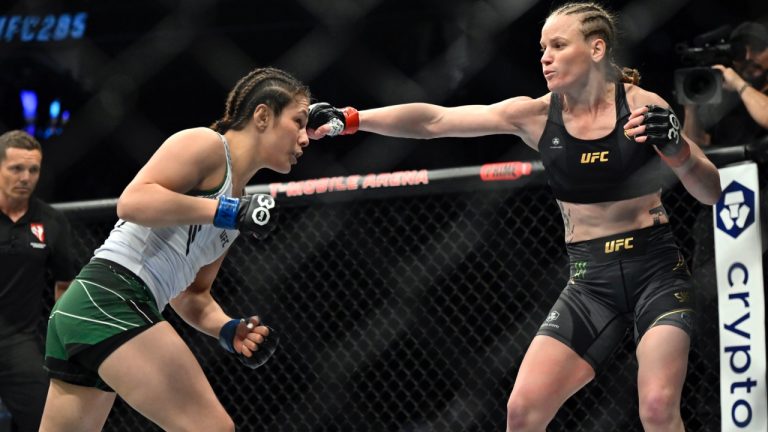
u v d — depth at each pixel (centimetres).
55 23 1792
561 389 940
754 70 1232
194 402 834
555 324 962
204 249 891
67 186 1852
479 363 1511
